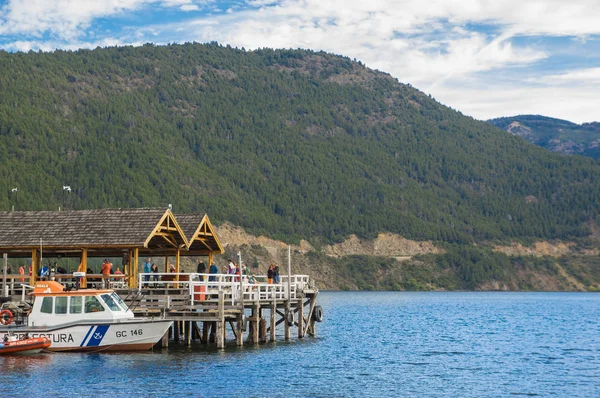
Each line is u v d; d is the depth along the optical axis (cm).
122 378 4178
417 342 7225
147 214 5269
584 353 6500
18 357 4547
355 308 14225
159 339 4706
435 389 4481
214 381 4234
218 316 4900
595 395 4419
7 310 4738
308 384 4356
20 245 5162
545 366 5581
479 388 4569
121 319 4619
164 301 4800
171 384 4109
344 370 4953
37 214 5425
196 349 5169
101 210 5375
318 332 7925
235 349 5200
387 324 9712
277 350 5388
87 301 4622
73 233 5200
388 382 4638
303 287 6209
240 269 5069
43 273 5034
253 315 5381
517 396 4362
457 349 6662
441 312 13250
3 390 3881
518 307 15988
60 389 3922
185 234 5566
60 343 4609
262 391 4100
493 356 6178
